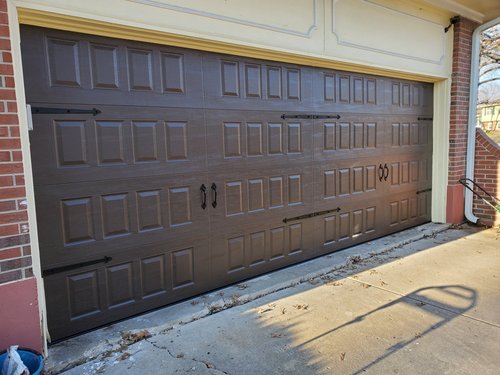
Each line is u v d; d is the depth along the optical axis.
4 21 2.11
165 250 3.09
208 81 3.23
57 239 2.57
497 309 3.05
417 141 5.52
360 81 4.58
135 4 2.62
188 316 2.95
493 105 11.30
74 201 2.62
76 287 2.67
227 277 3.53
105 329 2.75
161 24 2.74
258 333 2.74
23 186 2.22
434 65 5.25
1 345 2.20
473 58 5.64
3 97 2.12
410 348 2.51
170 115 3.02
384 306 3.14
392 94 5.03
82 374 2.29
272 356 2.45
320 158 4.21
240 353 2.49
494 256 4.38
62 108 2.52
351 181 4.61
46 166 2.49
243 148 3.52
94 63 2.63
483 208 5.79
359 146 4.66
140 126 2.87
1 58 2.11
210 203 3.33
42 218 2.50
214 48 3.18
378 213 5.03
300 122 3.97
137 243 2.93
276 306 3.18
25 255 2.25
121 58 2.74
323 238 4.36
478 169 5.83
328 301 3.26
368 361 2.37
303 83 3.96
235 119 3.44
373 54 4.39
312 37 3.75
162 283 3.10
